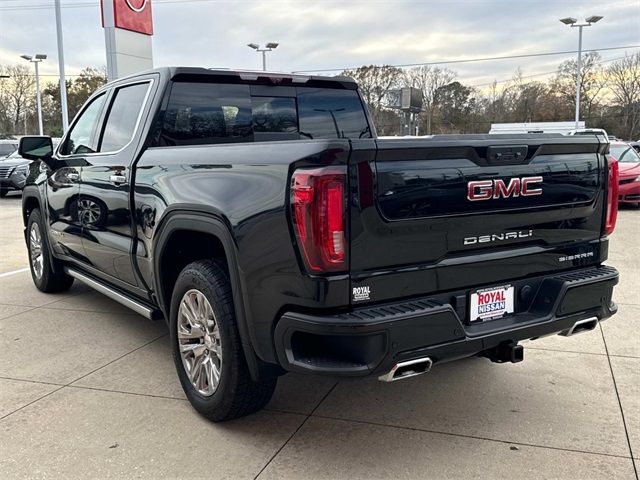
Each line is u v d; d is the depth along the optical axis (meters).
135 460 2.93
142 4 18.00
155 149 3.66
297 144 2.60
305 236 2.49
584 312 3.20
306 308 2.55
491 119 62.25
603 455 2.95
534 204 3.02
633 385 3.76
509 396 3.62
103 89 4.77
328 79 4.69
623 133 62.28
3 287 6.38
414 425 3.27
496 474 2.79
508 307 3.04
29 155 5.20
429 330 2.63
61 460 2.93
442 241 2.75
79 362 4.21
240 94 4.26
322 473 2.81
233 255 2.85
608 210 3.37
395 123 45.94
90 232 4.55
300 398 3.61
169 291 3.67
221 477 2.78
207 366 3.27
